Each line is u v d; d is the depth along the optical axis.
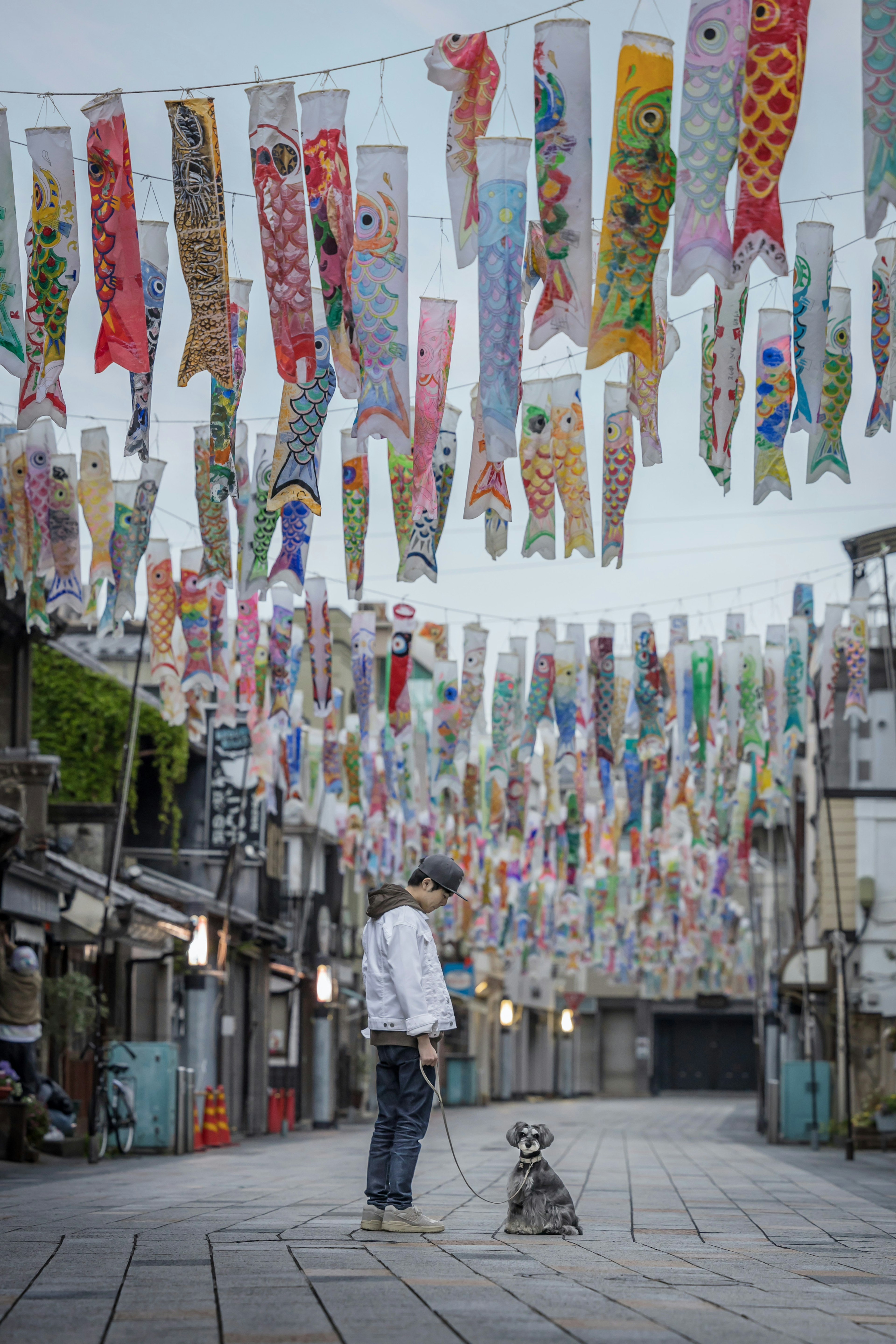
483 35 9.34
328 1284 6.25
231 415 10.67
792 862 32.19
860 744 33.66
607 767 19.59
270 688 18.33
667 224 8.84
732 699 19.34
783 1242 9.27
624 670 19.69
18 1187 14.14
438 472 12.34
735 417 10.13
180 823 33.44
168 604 16.48
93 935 24.17
